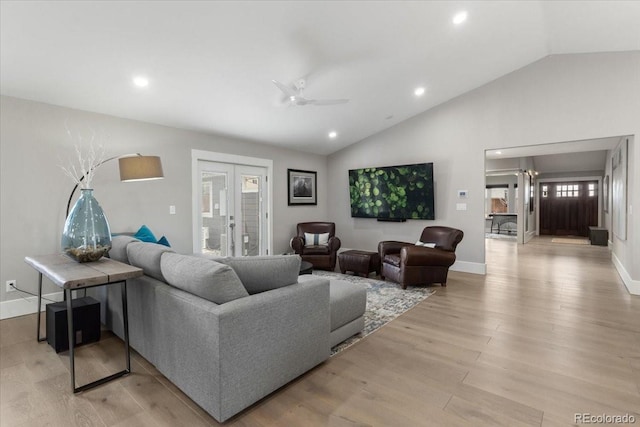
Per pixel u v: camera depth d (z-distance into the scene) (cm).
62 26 252
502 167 920
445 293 412
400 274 437
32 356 246
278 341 195
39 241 339
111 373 223
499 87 498
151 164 329
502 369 225
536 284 456
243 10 269
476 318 323
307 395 196
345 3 285
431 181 565
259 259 210
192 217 477
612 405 185
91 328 270
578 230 1097
